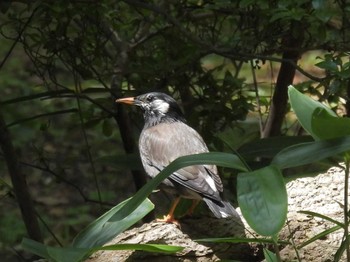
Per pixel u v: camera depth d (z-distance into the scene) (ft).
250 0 33.63
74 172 65.00
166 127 35.24
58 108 74.49
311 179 30.27
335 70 33.04
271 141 33.58
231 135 41.60
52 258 23.24
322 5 32.32
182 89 39.58
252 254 27.35
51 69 40.01
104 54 39.47
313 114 22.45
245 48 36.99
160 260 26.71
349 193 29.19
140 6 36.50
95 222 25.29
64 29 37.42
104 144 67.46
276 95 40.04
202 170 31.37
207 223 28.58
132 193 62.64
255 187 21.57
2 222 57.31
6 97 76.13
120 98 38.99
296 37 36.47
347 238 23.54
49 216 59.47
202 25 39.68
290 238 25.75
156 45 40.22
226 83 38.86
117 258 26.68
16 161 38.63
